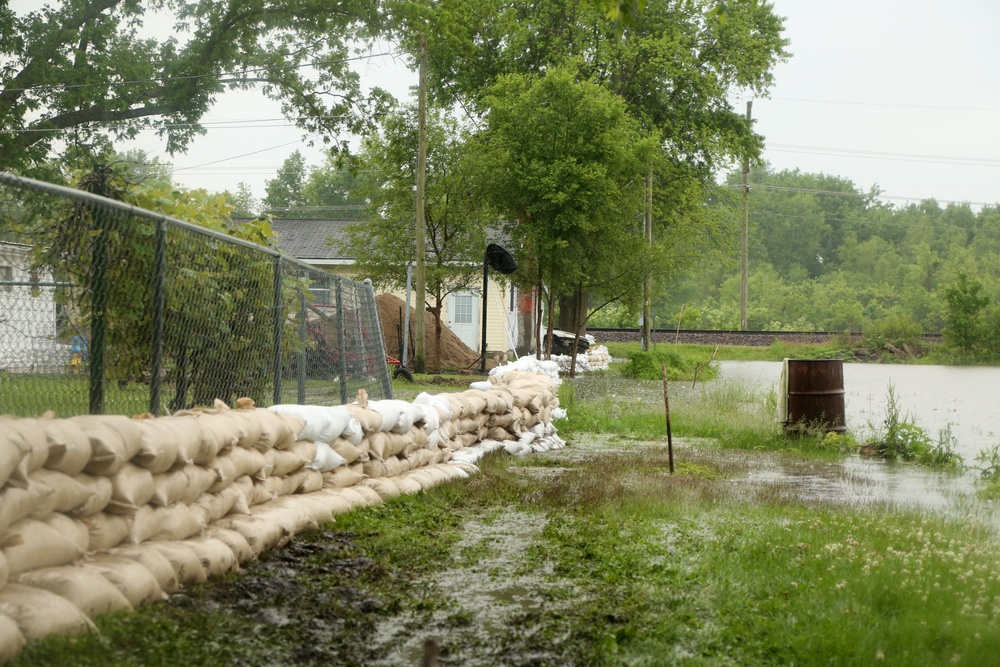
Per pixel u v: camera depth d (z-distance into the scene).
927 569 5.72
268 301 8.40
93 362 5.79
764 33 40.97
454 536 6.62
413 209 30.45
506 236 34.19
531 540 6.64
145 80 26.55
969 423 18.44
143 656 3.53
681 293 110.62
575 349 31.77
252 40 28.73
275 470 5.96
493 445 11.65
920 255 116.00
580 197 27.56
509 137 28.88
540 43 38.38
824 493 9.74
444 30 28.31
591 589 5.32
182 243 6.70
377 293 33.53
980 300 55.94
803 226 131.38
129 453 4.21
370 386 12.45
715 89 39.78
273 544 5.39
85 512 3.96
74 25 26.55
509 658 4.13
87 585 3.65
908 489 10.25
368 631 4.40
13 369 5.83
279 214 82.12
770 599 5.12
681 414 17.30
